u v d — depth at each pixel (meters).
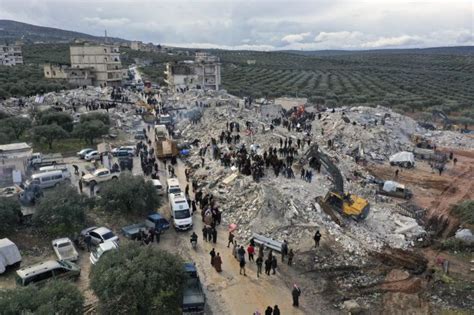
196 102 77.56
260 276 25.89
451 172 50.75
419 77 157.25
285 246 27.36
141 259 21.56
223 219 33.44
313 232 30.38
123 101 86.62
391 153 56.41
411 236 33.22
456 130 76.31
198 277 24.33
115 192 33.88
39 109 69.44
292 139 50.69
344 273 26.56
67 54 176.62
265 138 50.66
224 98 84.94
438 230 35.56
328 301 23.77
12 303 18.03
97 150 52.16
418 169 51.56
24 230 30.39
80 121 63.94
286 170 38.78
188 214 31.98
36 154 47.12
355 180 44.44
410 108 97.19
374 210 37.44
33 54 174.00
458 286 25.91
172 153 48.72
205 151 48.59
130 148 51.50
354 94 114.38
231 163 42.12
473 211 37.12
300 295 24.14
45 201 31.16
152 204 34.50
